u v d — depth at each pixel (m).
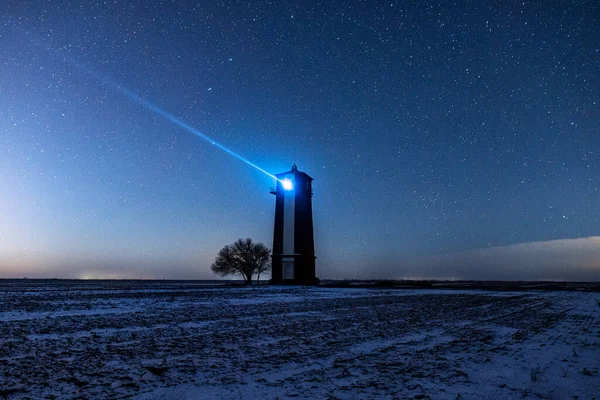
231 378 8.06
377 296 44.94
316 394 7.04
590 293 57.69
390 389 7.40
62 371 8.33
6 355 9.88
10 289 52.12
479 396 7.03
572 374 8.82
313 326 17.28
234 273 96.44
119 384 7.45
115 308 24.50
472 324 18.86
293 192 83.19
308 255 81.25
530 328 17.41
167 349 11.12
